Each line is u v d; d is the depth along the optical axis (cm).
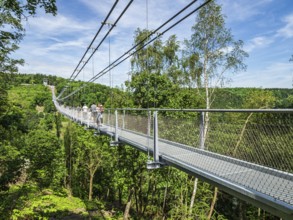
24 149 1138
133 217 1691
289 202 234
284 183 266
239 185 285
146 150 552
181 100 1595
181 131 482
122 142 761
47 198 923
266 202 252
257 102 1870
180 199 1316
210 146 398
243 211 1579
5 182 1050
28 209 827
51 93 8906
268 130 289
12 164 1039
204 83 1504
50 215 908
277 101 1809
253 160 311
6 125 1259
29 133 1542
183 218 1178
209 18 1418
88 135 1995
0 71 932
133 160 1508
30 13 635
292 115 275
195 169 357
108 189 2322
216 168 346
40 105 7831
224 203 1739
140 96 1806
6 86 1027
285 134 269
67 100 4219
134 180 1555
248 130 321
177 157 420
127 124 886
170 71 2261
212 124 395
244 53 1423
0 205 845
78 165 2462
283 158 269
